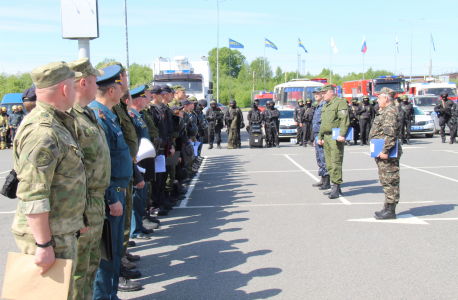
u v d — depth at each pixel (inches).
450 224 225.1
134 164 160.4
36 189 83.9
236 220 243.1
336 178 292.7
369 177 379.9
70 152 91.6
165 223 242.4
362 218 241.0
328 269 165.5
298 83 872.9
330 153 295.7
